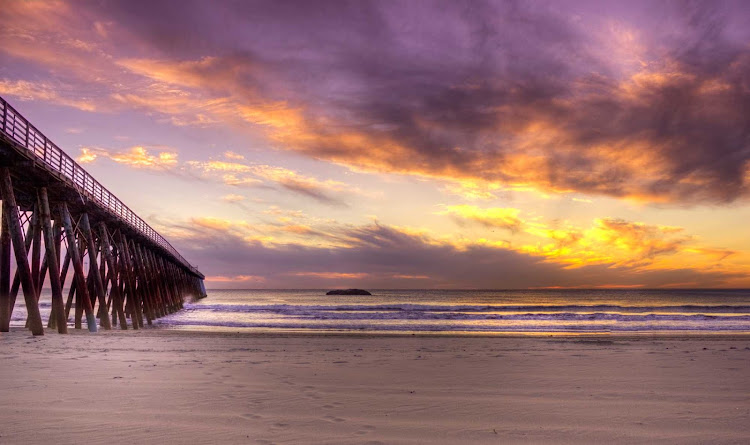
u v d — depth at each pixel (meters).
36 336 12.78
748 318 32.25
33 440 3.79
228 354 9.84
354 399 5.57
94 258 18.64
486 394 5.95
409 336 16.58
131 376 6.73
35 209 15.27
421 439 4.04
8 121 11.58
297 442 3.87
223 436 4.00
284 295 144.00
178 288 45.81
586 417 4.84
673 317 33.31
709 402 5.57
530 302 82.31
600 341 14.48
